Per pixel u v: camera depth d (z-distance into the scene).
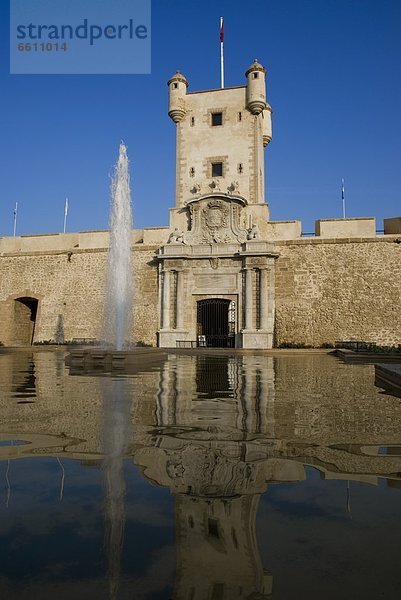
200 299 28.75
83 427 4.81
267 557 2.08
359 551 2.15
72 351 13.95
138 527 2.40
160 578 1.89
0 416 5.39
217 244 28.72
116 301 23.05
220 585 1.82
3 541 2.24
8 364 14.81
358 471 3.40
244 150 31.23
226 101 31.95
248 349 25.58
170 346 28.28
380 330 26.34
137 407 6.13
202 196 29.19
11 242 34.22
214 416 5.50
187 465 3.51
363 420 5.31
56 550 2.13
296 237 28.89
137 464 3.52
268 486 3.05
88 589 1.80
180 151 32.28
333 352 23.98
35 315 35.00
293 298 27.77
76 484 3.06
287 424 5.05
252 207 29.58
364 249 27.36
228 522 2.46
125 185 22.69
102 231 32.00
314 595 1.75
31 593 1.78
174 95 32.28
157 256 29.12
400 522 2.49
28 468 3.41
